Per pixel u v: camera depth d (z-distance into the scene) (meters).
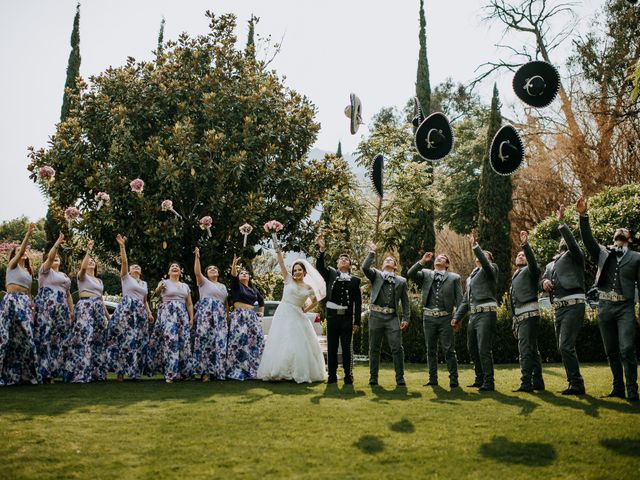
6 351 7.25
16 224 36.22
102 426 4.61
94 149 12.68
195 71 13.36
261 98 13.27
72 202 12.70
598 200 14.52
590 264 13.55
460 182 26.58
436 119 7.78
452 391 6.86
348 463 3.61
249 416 5.06
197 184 12.06
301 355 7.88
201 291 8.53
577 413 5.20
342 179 14.06
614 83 20.16
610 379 7.87
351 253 18.28
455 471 3.45
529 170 22.41
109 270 25.25
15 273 7.36
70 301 7.98
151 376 8.73
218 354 8.27
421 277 7.79
